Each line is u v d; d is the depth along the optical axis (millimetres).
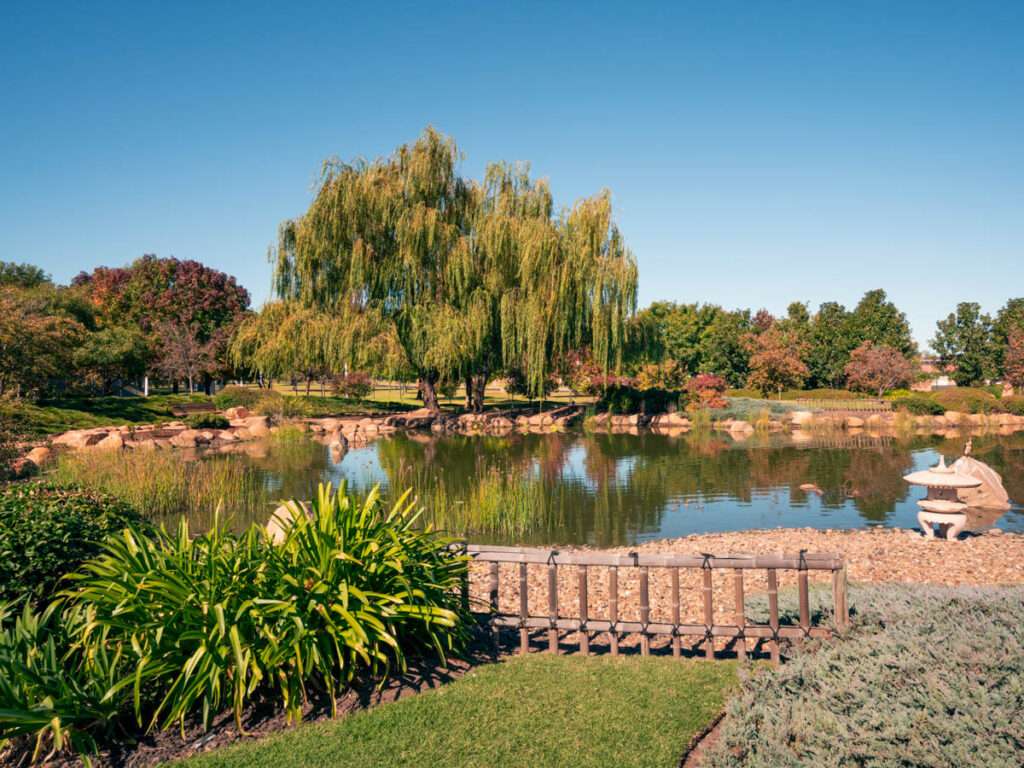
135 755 4172
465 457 24219
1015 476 18969
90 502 8031
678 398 41938
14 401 24578
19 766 4086
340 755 4086
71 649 4770
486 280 33562
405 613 5203
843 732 3883
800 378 55406
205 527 13086
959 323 70250
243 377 54750
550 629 5848
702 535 12406
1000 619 5258
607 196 32969
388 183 32969
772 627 5543
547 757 4043
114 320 56938
